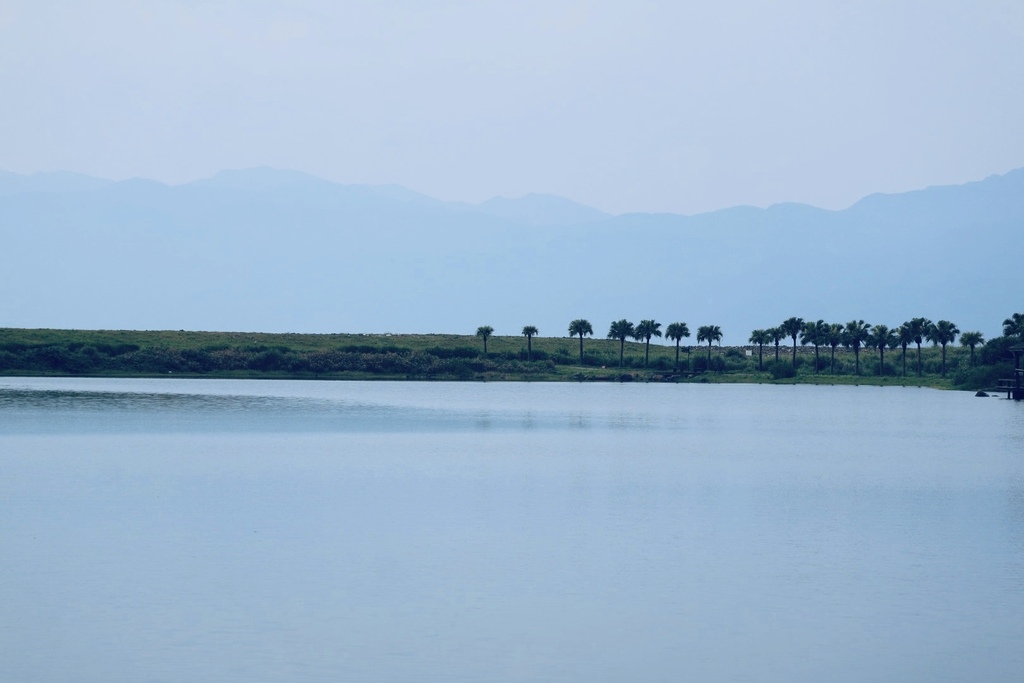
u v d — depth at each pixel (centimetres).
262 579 9744
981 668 7581
